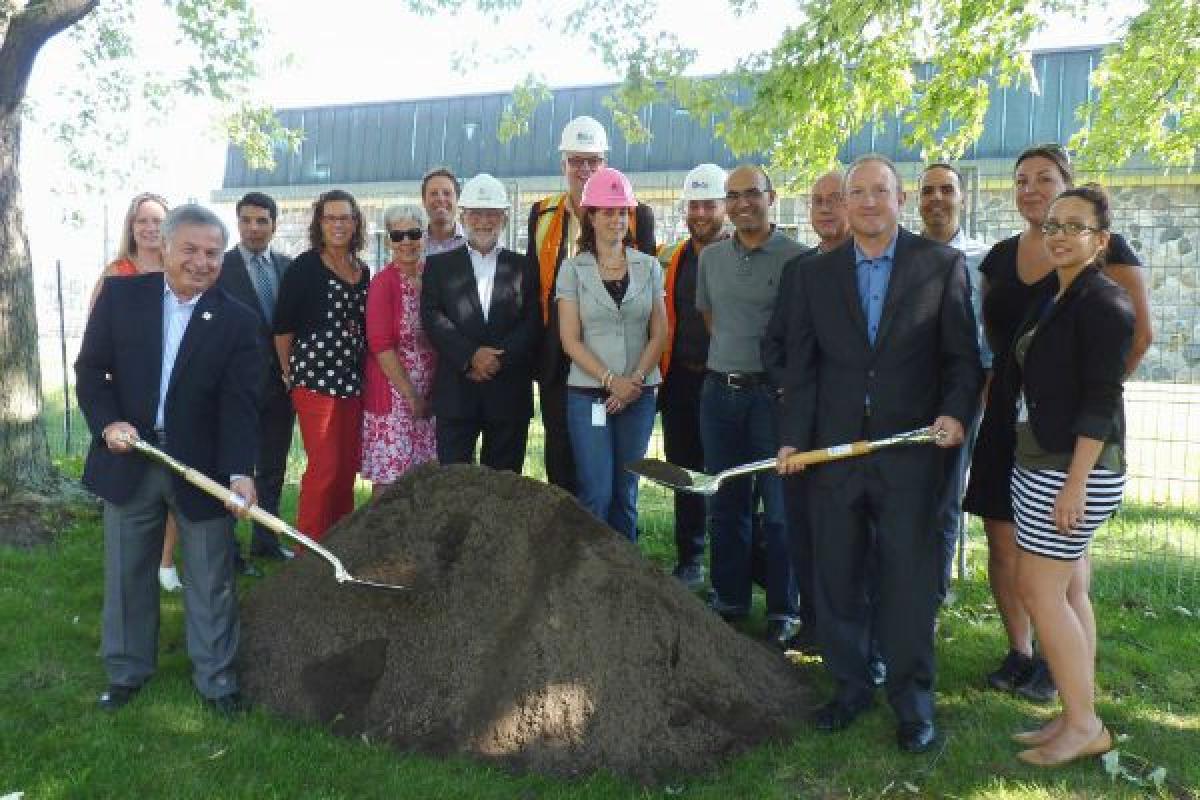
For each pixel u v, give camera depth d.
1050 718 4.17
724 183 5.65
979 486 4.47
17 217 6.75
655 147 15.18
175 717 3.96
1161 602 5.84
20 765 3.54
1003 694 4.43
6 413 6.70
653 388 5.34
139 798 3.37
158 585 4.19
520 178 16.25
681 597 4.26
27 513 6.52
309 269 5.66
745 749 3.83
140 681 4.16
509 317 5.57
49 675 4.35
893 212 3.90
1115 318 3.58
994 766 3.74
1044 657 4.25
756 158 14.45
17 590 5.45
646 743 3.71
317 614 4.34
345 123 17.72
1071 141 11.05
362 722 3.93
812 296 4.05
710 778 3.65
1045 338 3.74
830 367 4.02
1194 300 7.90
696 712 3.86
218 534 4.07
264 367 4.19
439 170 6.18
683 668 3.96
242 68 11.29
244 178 18.25
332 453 5.64
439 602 4.18
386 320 5.63
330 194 5.73
